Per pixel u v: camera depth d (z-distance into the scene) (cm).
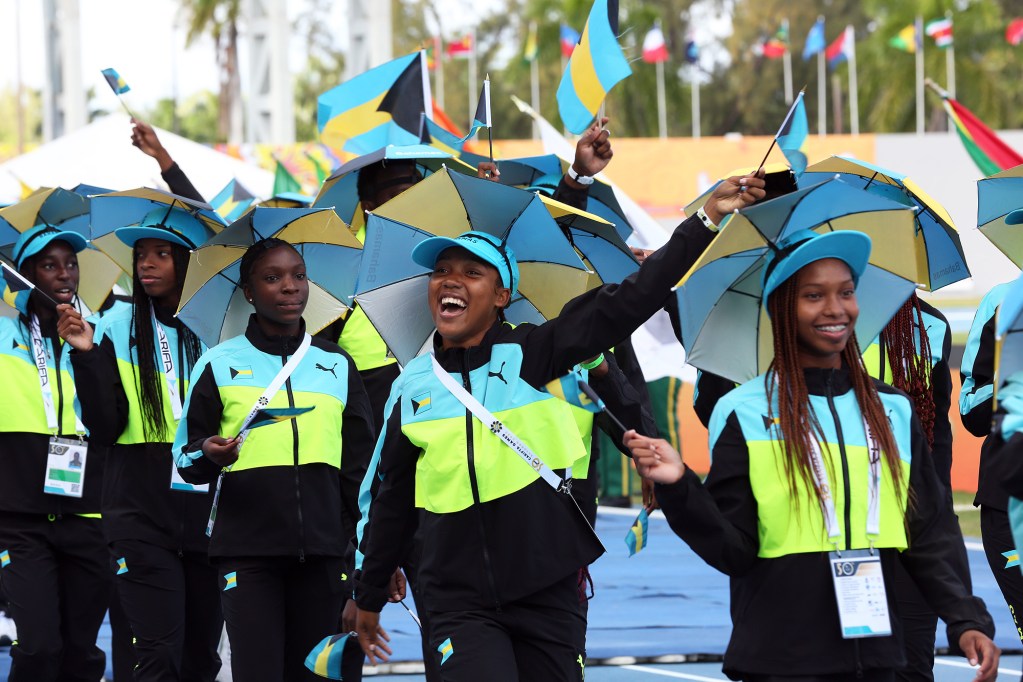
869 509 905
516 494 1009
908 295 995
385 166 1427
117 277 1719
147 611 1361
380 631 1080
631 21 8662
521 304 1141
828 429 917
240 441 1167
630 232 1473
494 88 10175
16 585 1441
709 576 2575
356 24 4338
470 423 1017
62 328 1363
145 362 1391
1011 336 857
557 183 1460
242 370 1268
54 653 1434
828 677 890
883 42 8681
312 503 1259
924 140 3903
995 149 2883
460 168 1394
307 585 1274
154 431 1381
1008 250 1339
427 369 1048
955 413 3616
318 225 1333
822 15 11025
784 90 11019
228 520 1252
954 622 897
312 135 11638
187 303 1347
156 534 1371
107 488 1397
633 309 984
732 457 912
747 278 954
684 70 10400
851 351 945
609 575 2589
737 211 906
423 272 1122
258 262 1277
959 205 3906
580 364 1111
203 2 9181
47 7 5325
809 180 1280
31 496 1460
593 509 1175
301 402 1267
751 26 11031
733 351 974
